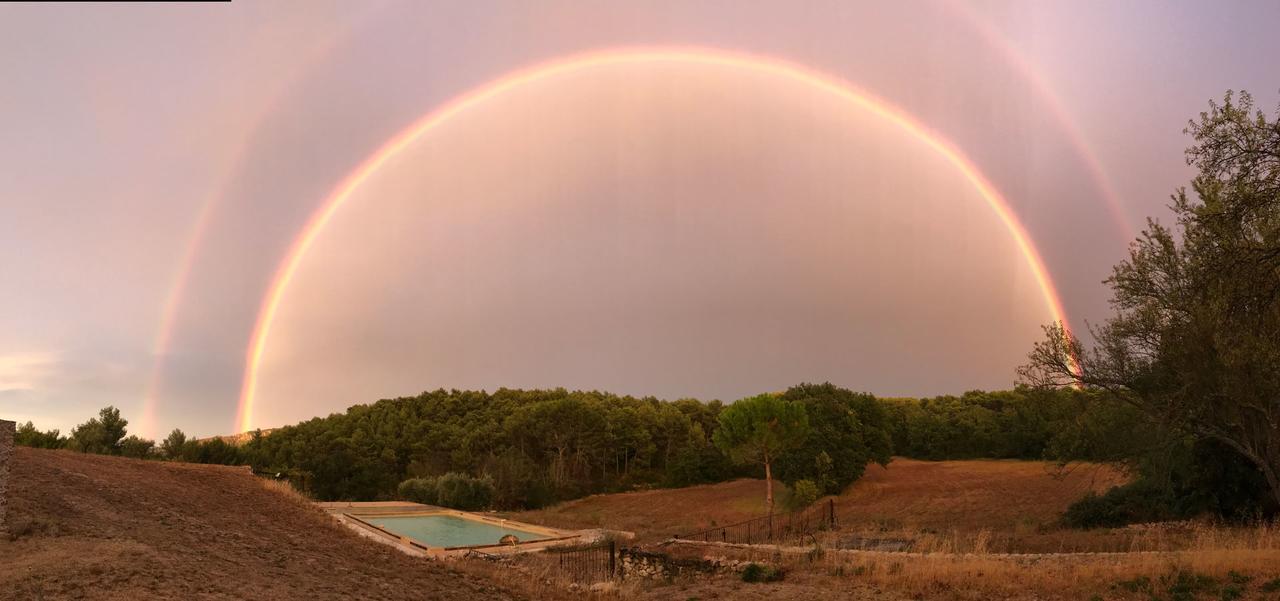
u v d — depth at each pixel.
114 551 9.49
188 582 8.82
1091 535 21.00
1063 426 25.53
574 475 79.69
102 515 12.03
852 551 18.94
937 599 13.09
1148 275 21.44
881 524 31.53
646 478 82.00
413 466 69.19
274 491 20.56
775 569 16.67
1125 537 19.61
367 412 99.88
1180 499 24.17
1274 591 10.84
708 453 77.19
